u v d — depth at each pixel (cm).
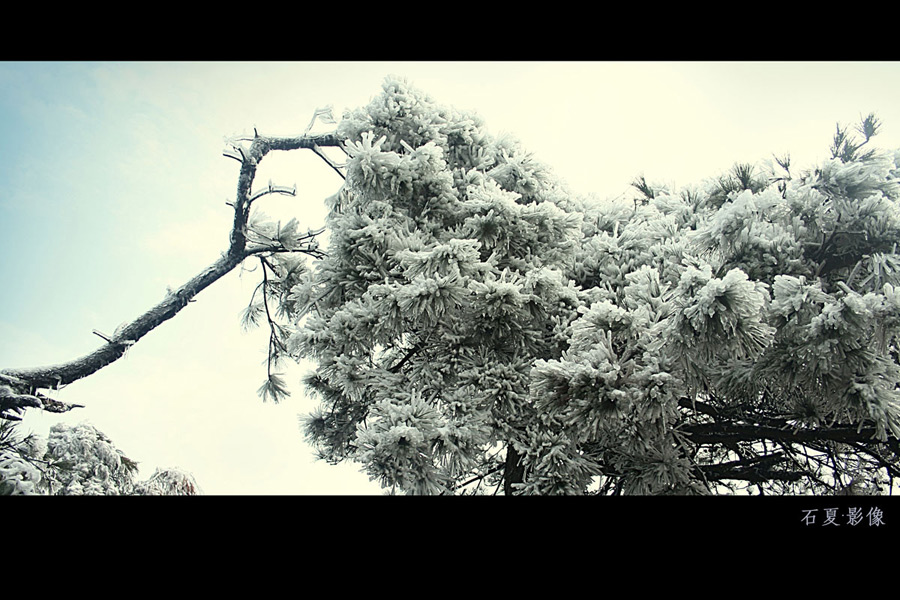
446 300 494
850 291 428
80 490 645
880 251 510
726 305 388
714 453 729
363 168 589
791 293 452
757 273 511
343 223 595
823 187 530
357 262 593
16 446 641
